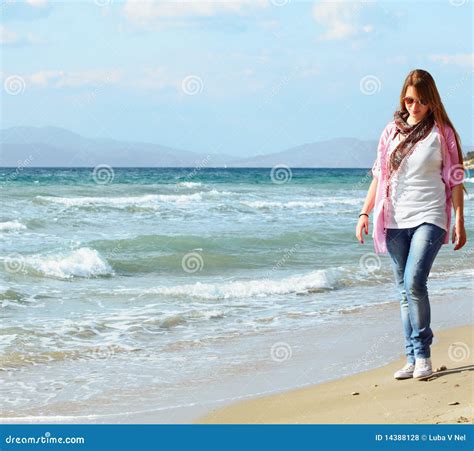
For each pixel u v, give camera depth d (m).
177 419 6.56
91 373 8.51
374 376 7.43
